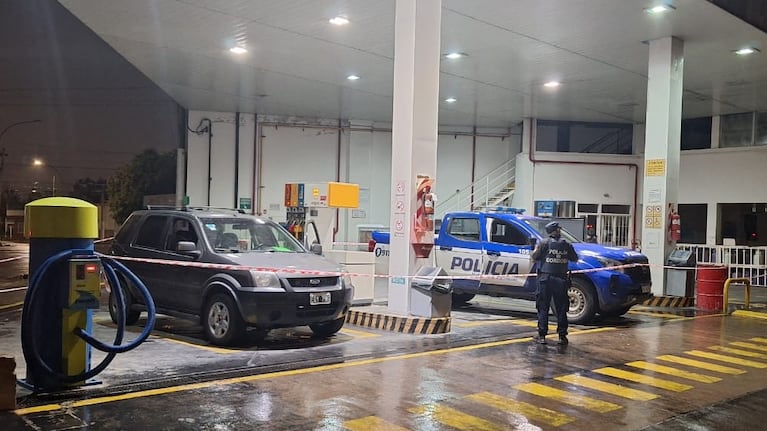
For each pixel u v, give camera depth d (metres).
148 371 6.85
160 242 9.40
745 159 20.98
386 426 5.32
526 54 15.15
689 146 23.02
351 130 24.48
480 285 12.19
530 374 7.35
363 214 24.53
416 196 10.24
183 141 23.95
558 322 9.39
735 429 5.60
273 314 8.02
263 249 9.27
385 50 15.16
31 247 5.93
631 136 24.58
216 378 6.66
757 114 21.23
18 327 9.80
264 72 17.69
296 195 13.36
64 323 5.95
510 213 12.83
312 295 8.32
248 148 23.78
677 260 13.98
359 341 9.03
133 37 14.59
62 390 5.96
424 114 10.30
